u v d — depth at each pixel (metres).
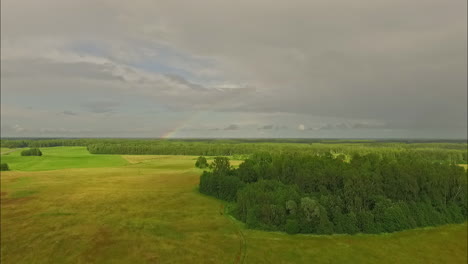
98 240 49.12
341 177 68.19
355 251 48.09
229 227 57.44
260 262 43.44
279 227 56.34
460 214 64.62
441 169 72.69
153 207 70.06
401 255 47.25
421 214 60.78
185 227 56.78
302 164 79.69
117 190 88.06
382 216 57.94
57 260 42.06
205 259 43.62
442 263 45.19
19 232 52.06
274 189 68.31
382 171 69.25
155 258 43.31
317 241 51.41
